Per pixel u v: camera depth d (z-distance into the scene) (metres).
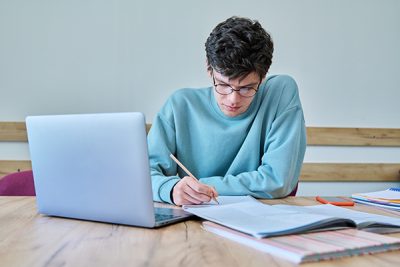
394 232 0.67
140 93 2.40
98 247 0.56
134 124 0.65
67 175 0.74
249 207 0.79
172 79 2.42
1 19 2.29
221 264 0.48
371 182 2.55
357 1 2.55
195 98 1.39
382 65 2.57
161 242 0.58
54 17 2.33
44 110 2.33
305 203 1.02
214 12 2.45
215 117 1.35
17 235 0.63
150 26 2.41
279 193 1.13
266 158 1.19
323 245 0.51
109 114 0.67
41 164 0.78
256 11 2.47
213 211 0.75
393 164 2.55
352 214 0.77
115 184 0.68
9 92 2.29
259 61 1.06
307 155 2.49
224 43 1.06
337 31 2.53
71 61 2.35
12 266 0.47
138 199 0.66
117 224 0.71
